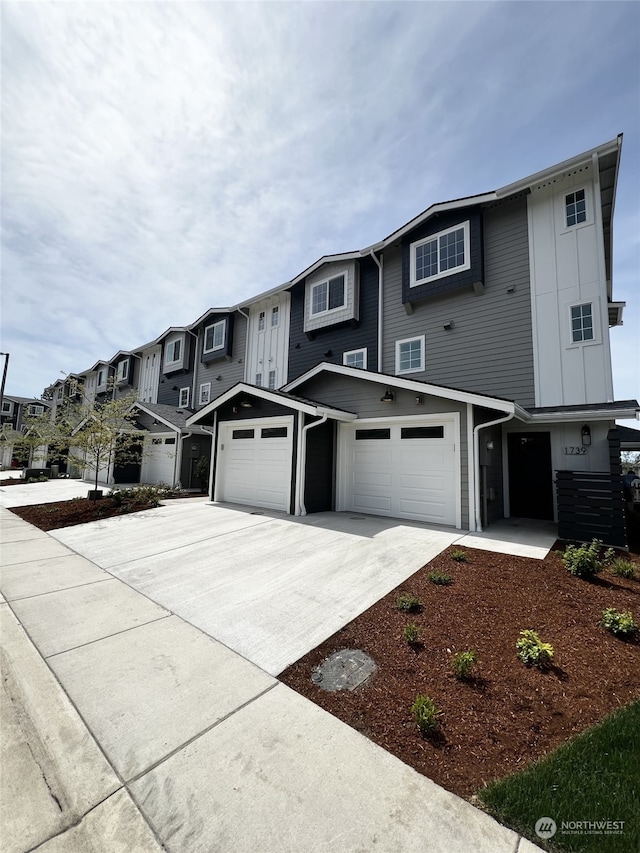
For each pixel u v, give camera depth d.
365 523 7.74
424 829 1.57
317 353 13.97
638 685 2.59
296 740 2.08
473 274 9.85
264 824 1.58
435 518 7.79
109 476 15.63
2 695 2.44
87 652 2.98
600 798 1.70
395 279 11.91
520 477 9.33
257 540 6.37
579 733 2.14
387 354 11.82
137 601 3.98
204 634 3.29
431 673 2.73
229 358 17.59
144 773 1.84
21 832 1.53
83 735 2.10
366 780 1.82
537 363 9.05
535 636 2.97
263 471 9.85
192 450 15.20
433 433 7.96
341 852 1.47
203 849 1.48
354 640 3.20
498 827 1.58
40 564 5.25
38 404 40.75
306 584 4.41
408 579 4.54
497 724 2.22
